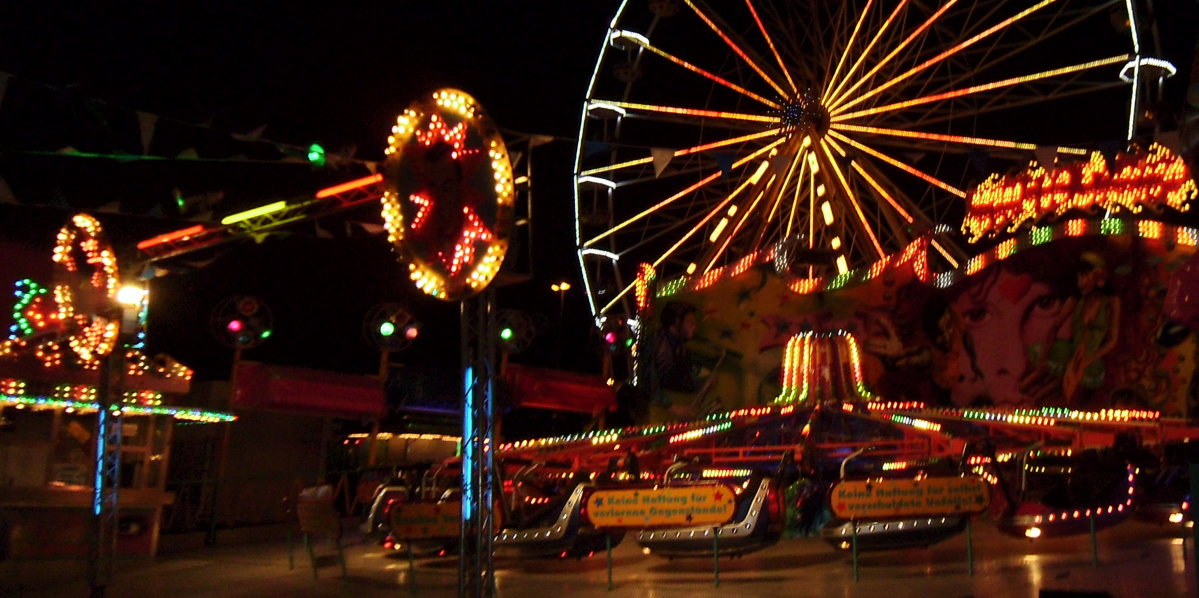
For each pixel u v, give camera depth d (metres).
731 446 19.30
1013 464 14.08
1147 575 9.30
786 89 23.78
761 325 20.47
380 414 21.25
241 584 11.87
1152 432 16.70
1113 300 18.06
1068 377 18.25
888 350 19.69
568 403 24.89
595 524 10.66
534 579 11.16
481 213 8.79
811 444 14.59
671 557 11.32
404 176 9.38
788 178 23.41
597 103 25.61
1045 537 11.39
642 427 19.75
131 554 14.89
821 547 12.96
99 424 11.09
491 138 8.80
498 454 16.00
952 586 9.35
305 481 20.00
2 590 11.67
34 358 13.74
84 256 13.38
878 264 20.02
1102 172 18.67
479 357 9.16
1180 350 17.39
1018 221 19.53
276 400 18.53
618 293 26.11
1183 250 17.56
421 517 11.05
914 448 18.22
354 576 12.20
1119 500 11.50
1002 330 18.98
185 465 19.06
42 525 14.17
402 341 21.58
